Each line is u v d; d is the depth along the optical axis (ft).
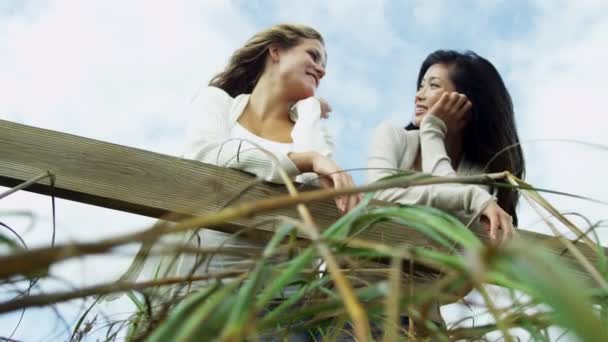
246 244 5.13
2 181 5.05
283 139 7.41
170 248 2.00
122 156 5.28
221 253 2.22
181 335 1.73
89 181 5.13
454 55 8.36
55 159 5.15
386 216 2.65
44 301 1.96
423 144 7.27
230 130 7.07
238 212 1.97
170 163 5.34
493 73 8.25
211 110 7.01
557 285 1.35
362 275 3.20
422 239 5.21
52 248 1.65
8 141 5.13
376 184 2.43
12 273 1.63
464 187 6.28
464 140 7.97
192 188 5.28
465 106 7.63
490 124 8.00
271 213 5.20
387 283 1.82
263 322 2.15
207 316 1.91
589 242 3.05
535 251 1.47
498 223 5.89
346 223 2.53
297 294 2.31
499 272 2.03
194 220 1.90
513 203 7.38
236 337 1.63
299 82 7.72
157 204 5.16
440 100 7.52
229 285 1.94
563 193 3.17
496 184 3.18
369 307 2.35
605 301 2.44
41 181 5.04
